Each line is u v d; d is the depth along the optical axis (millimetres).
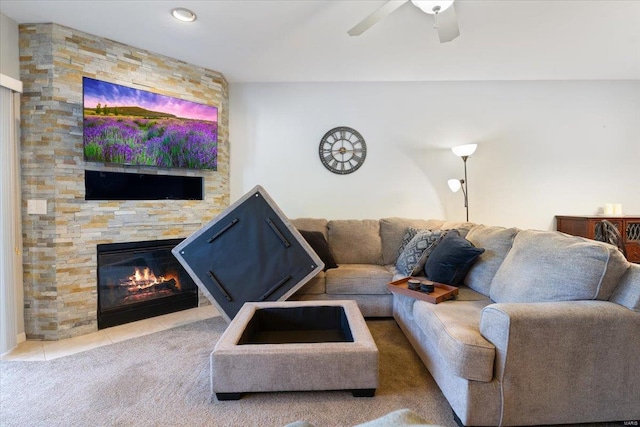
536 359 1371
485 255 2240
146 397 1710
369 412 1581
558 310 1393
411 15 2424
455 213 3900
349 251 3381
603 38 2797
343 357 1649
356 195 3906
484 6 2312
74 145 2602
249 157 3861
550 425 1449
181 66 3211
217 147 3492
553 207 3852
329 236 3482
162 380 1882
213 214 3506
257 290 2559
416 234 2986
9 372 1980
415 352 2221
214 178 3520
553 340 1366
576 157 3824
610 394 1394
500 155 3854
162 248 3117
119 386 1817
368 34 2707
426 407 1623
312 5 2297
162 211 3111
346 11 2373
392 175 3896
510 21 2518
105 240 2771
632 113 3781
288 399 1684
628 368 1393
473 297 2076
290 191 3893
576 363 1377
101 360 2141
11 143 2348
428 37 2762
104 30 2617
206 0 2229
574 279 1540
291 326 2240
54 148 2506
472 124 3848
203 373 1962
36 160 2488
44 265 2508
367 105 3859
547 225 3859
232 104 3830
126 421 1521
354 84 3846
